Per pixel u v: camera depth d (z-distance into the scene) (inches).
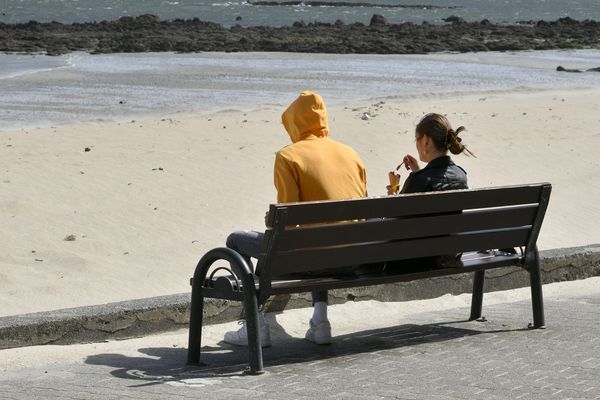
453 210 608.4
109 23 5625.0
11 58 3855.8
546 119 2166.6
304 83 2999.5
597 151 1855.3
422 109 2282.2
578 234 1387.8
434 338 642.8
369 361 580.1
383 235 586.6
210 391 515.8
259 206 1460.4
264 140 1893.5
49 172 1596.9
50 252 1222.9
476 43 4773.6
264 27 5639.8
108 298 1058.7
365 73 3346.5
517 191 632.4
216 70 3388.3
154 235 1312.7
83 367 592.4
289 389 516.4
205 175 1611.7
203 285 586.6
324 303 642.8
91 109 2356.1
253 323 553.0
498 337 638.5
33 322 663.1
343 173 612.7
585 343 613.3
